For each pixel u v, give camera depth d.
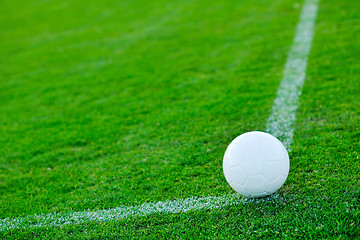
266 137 3.13
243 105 5.45
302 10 9.96
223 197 3.48
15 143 5.36
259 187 3.02
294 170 3.68
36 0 17.31
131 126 5.41
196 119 5.26
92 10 14.34
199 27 10.28
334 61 6.45
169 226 3.18
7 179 4.41
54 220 3.49
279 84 5.98
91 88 7.29
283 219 3.04
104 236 3.17
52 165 4.64
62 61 9.33
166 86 6.80
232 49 8.19
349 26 8.03
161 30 10.63
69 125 5.78
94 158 4.66
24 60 9.83
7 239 3.29
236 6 11.73
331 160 3.72
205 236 2.99
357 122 4.42
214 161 4.13
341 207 3.04
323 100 5.17
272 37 8.41
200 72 7.23
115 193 3.82
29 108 6.72
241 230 3.00
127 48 9.57
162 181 3.90
